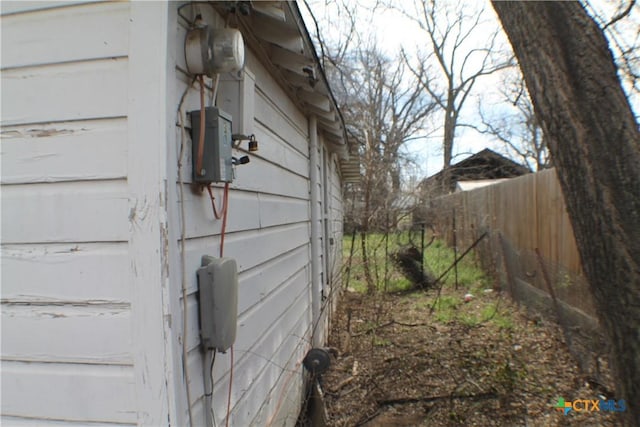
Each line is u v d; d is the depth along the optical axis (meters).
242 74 1.69
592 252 2.04
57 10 1.23
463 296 6.85
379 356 4.36
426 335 4.96
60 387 1.22
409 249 7.57
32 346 1.23
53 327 1.21
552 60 2.12
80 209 1.20
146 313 1.16
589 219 2.03
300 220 3.56
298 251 3.44
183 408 1.21
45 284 1.22
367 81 15.85
